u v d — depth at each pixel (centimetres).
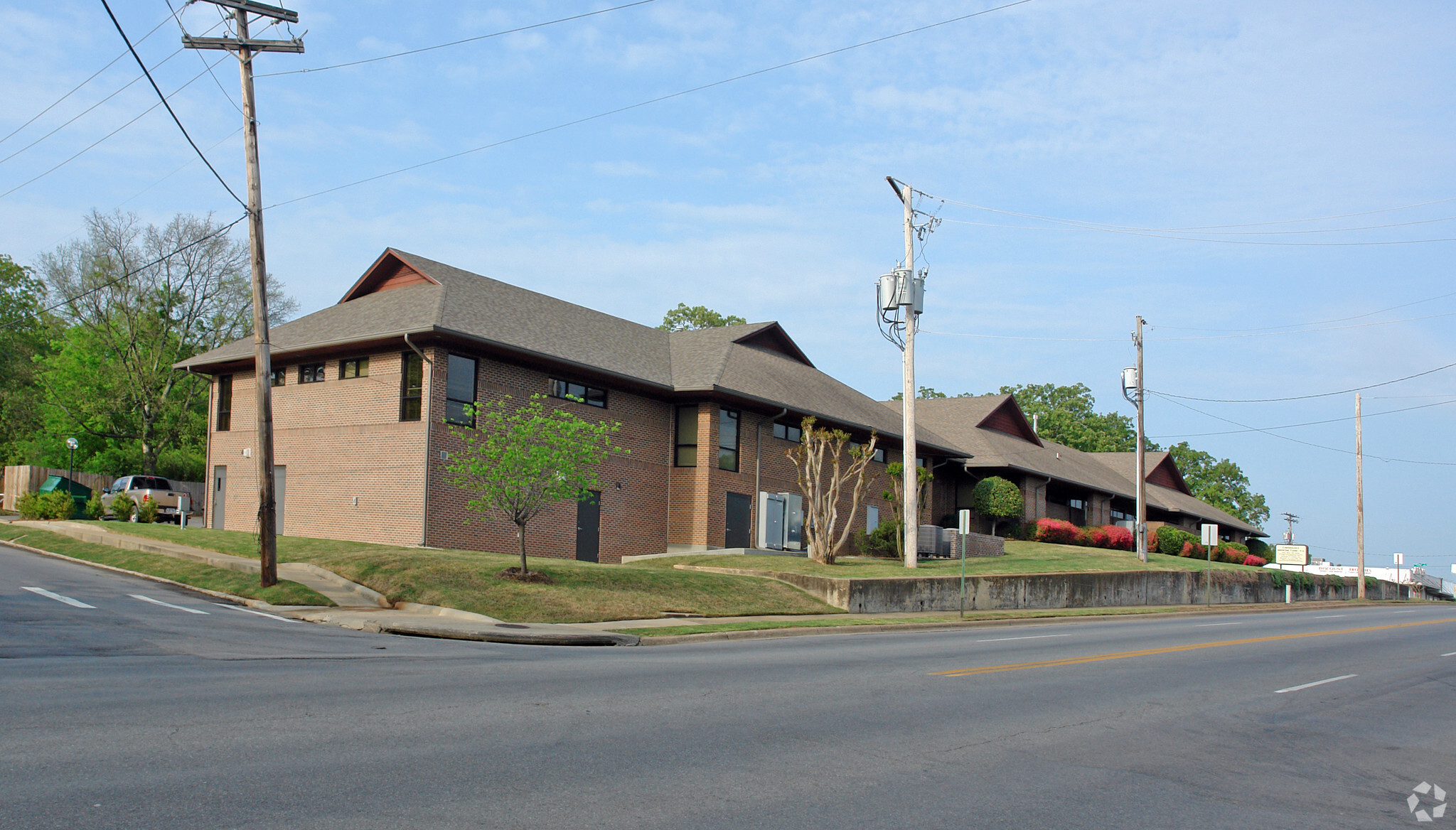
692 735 862
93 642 1316
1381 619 3516
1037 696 1220
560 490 2191
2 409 5150
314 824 555
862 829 606
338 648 1416
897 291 3234
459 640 1695
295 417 3123
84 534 2827
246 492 3281
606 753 772
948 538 3950
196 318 5353
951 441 5100
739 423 3553
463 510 2797
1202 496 9788
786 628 2081
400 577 2122
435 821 571
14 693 923
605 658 1462
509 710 938
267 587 2041
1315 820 703
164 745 727
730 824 599
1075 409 9788
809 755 805
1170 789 768
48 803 573
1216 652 1917
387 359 2864
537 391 3022
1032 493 5147
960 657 1656
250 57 2078
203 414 5491
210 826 545
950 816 646
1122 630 2519
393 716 877
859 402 4381
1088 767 825
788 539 3709
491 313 3066
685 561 3086
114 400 5094
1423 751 1006
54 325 5897
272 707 894
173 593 1991
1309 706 1277
